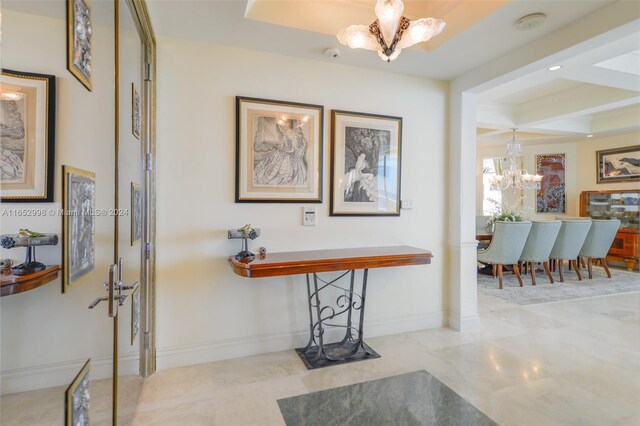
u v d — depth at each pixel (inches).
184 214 94.3
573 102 183.9
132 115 75.6
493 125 211.9
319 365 96.1
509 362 98.7
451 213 126.6
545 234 187.6
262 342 103.5
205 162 96.0
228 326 99.8
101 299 55.9
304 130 106.0
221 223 97.9
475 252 126.0
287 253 101.7
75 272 47.2
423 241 124.1
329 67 109.3
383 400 79.9
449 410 75.9
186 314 95.3
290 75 104.5
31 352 37.3
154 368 91.1
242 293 101.0
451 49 99.8
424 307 124.8
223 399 79.9
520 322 132.3
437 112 125.4
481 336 118.0
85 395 48.1
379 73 116.2
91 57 51.6
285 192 104.3
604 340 115.0
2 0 32.0
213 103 96.5
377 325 118.0
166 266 93.0
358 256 97.5
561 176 278.4
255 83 100.6
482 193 315.6
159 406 76.9
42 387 38.5
